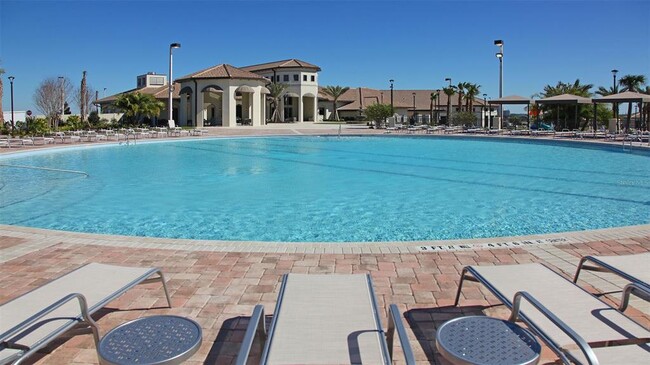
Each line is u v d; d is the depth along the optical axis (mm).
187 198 12281
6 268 5824
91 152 23969
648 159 20031
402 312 4520
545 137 30062
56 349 3857
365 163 19625
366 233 8914
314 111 66000
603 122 46906
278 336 3051
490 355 2941
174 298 4887
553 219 9883
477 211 10672
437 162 19844
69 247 6664
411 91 77750
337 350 2895
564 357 2938
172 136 33844
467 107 59906
